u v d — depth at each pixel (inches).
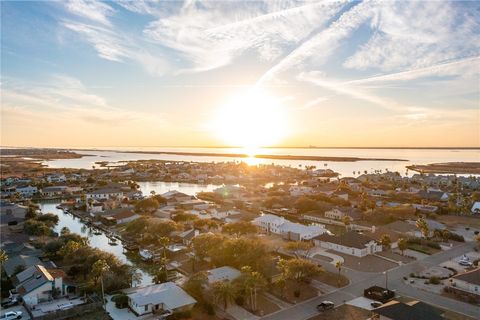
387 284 3700.8
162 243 4463.6
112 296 3476.9
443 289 3558.1
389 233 5462.6
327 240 5034.5
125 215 7027.6
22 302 3348.9
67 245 4419.3
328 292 3511.3
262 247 4084.6
